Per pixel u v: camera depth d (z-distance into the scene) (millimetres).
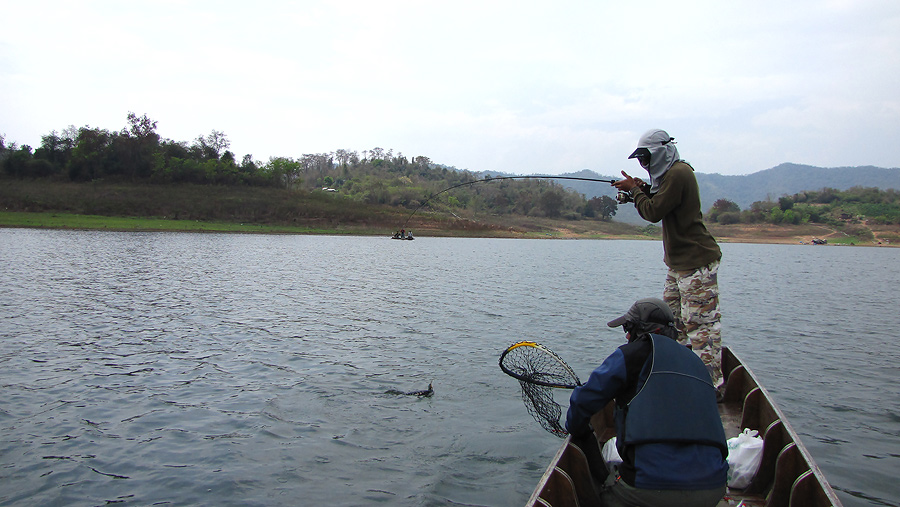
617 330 15773
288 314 17469
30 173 109750
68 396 9656
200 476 6977
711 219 185000
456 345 13688
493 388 10391
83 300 19156
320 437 8203
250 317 16812
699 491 3760
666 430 3797
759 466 5137
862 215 177875
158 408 9219
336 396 9906
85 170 111500
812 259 70125
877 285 32500
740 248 114562
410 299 21359
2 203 88562
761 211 180875
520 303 20875
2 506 6234
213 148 133750
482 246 81188
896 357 13180
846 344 14633
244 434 8250
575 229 160125
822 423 8836
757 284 31812
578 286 27781
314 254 47875
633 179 6422
